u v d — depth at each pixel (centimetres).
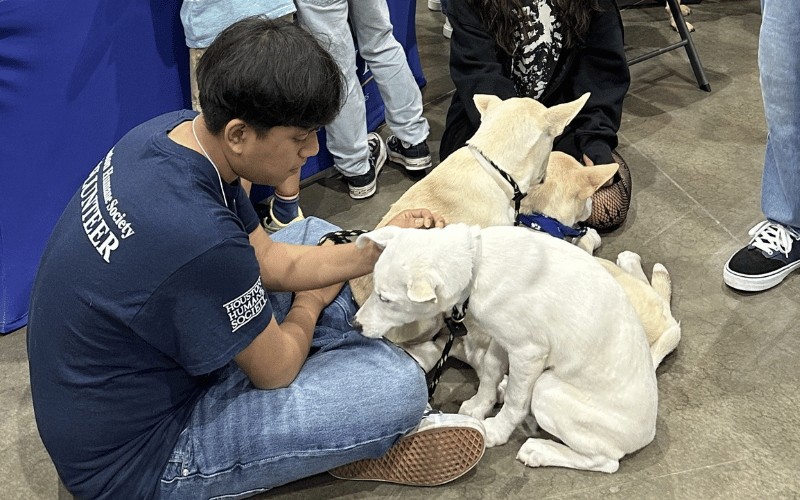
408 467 193
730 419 217
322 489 201
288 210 284
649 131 357
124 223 143
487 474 204
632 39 441
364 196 321
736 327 249
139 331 148
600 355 188
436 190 236
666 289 251
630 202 309
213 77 135
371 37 303
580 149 301
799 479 200
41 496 201
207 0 243
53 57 238
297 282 192
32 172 249
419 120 327
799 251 260
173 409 172
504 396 214
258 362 168
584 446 196
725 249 282
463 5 283
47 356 157
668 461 206
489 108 242
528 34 283
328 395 178
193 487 173
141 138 154
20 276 255
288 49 135
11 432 219
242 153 148
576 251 197
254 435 173
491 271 188
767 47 228
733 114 368
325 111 142
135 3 254
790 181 247
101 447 164
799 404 221
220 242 144
